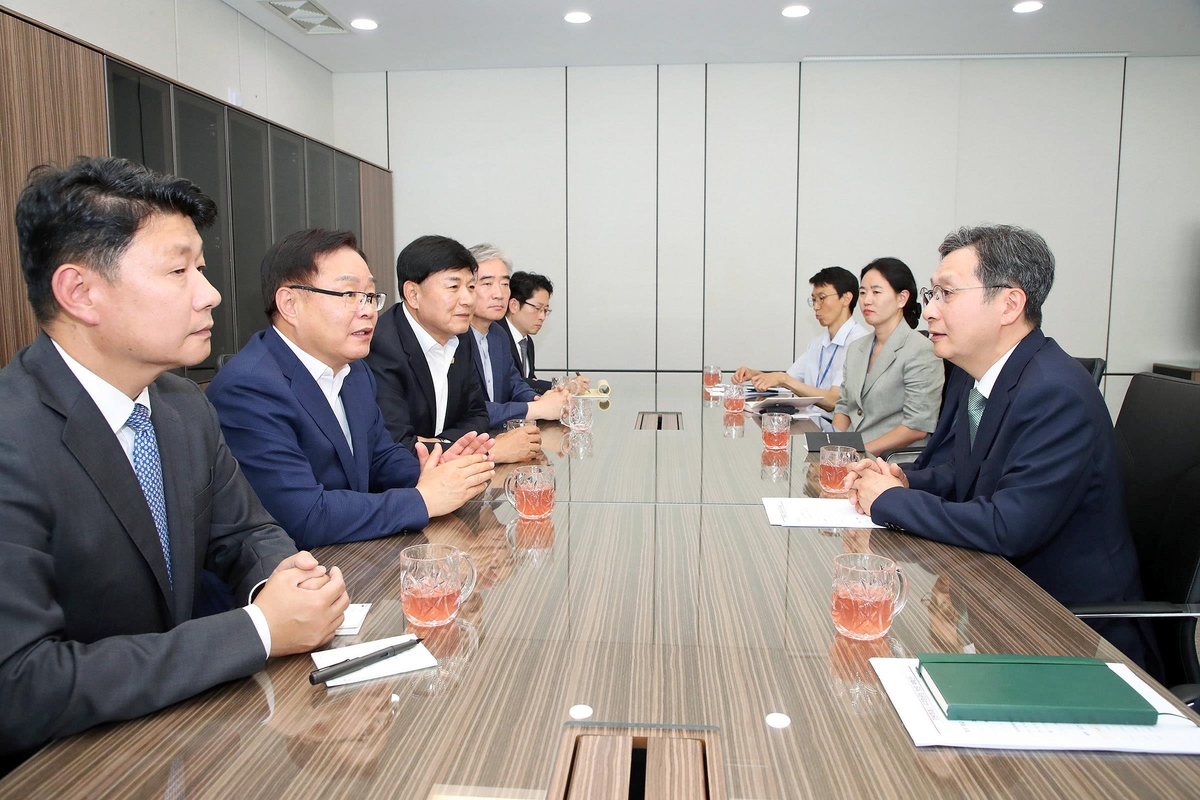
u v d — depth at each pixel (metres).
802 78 5.89
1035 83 5.86
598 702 0.98
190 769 0.85
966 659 1.03
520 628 1.20
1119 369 6.09
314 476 1.77
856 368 3.62
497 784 0.82
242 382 1.71
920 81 5.85
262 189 4.43
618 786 0.81
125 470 1.17
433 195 6.21
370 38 5.34
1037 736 0.90
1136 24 5.15
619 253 6.13
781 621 1.22
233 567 1.43
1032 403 1.65
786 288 6.06
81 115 3.07
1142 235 5.97
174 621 1.27
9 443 1.05
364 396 2.06
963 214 5.98
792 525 1.75
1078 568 1.73
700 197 6.04
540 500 1.79
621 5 4.77
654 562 1.50
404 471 2.13
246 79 4.93
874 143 5.92
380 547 1.61
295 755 0.87
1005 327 1.80
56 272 1.10
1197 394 1.78
